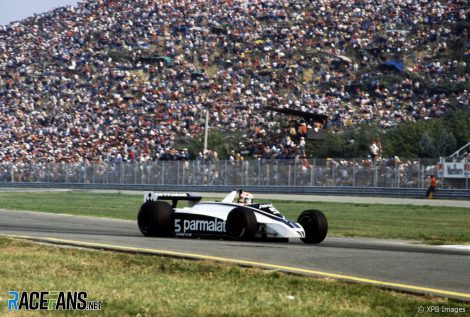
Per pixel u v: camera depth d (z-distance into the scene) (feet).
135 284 143.02
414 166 609.83
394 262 179.32
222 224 223.92
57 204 505.25
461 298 133.28
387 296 133.90
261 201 557.33
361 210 474.90
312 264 173.47
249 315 117.70
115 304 124.16
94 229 284.20
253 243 217.36
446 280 153.28
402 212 458.09
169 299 128.47
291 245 215.72
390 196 614.34
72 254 190.80
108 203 526.57
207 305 124.16
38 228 285.43
